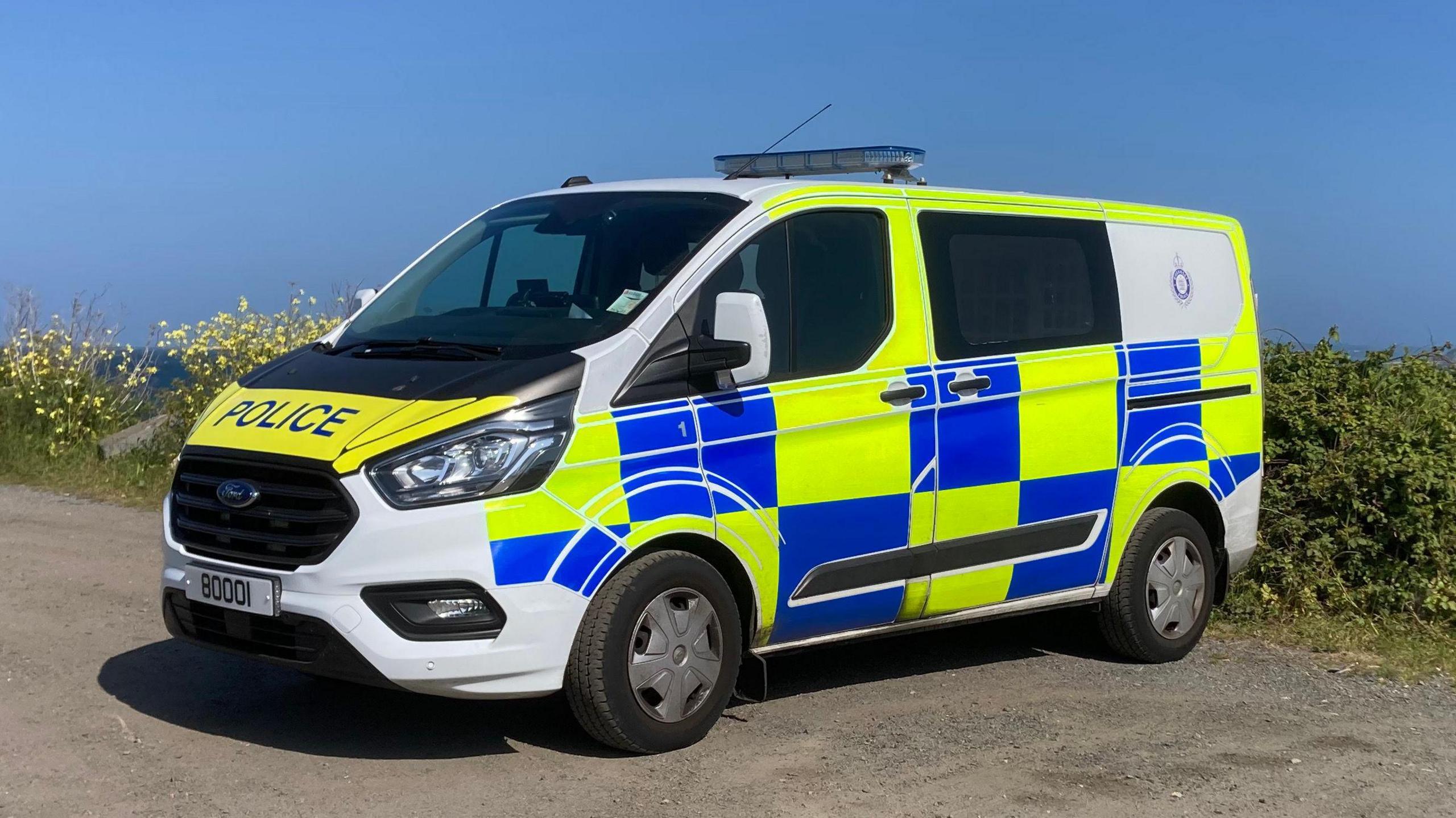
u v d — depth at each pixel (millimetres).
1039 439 6195
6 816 4262
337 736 5172
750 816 4457
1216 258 7203
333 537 4547
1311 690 6430
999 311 6152
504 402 4695
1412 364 8789
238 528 4816
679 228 5480
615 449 4852
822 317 5539
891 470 5652
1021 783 4895
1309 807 4781
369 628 4504
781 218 5523
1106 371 6484
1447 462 7992
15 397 13086
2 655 6191
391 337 5559
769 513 5273
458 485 4582
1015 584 6223
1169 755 5293
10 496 10938
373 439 4598
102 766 4762
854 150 6262
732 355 5082
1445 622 7668
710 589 5105
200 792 4527
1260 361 7320
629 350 4977
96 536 9305
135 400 13977
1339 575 7934
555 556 4688
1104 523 6531
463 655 4562
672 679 5023
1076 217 6582
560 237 5758
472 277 5871
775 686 6176
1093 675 6562
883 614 5770
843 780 4848
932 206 6023
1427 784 5078
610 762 4941
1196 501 7098
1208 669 6781
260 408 5039
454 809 4434
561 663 4730
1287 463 8305
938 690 6180
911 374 5742
